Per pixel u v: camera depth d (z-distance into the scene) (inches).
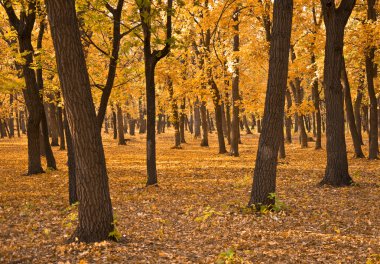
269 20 816.9
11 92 681.6
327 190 495.8
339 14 513.7
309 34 805.9
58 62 265.4
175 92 1082.1
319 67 908.6
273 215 370.9
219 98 1023.0
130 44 496.4
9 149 1323.8
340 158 526.3
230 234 319.9
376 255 245.4
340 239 292.8
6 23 849.5
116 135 1866.4
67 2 259.6
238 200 455.2
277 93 378.3
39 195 525.3
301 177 627.2
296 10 841.5
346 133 1973.4
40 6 557.9
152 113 572.4
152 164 581.3
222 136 1106.7
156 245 291.6
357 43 812.6
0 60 863.7
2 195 522.9
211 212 358.0
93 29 491.5
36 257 260.2
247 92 1034.1
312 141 1605.6
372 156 852.0
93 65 657.0
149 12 458.6
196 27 853.2
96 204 282.2
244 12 826.2
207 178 661.3
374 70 914.7
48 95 1232.8
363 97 1489.9
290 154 1062.4
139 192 534.9
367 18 823.1
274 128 382.9
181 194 516.7
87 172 279.1
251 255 263.4
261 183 388.5
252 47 812.0
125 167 834.8
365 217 359.6
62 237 311.9
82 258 252.8
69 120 274.5
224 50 941.2
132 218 388.2
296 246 280.8
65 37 261.1
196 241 305.1
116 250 267.3
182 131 1622.8
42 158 1022.4
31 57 690.8
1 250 278.5
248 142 1641.2
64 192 547.8
